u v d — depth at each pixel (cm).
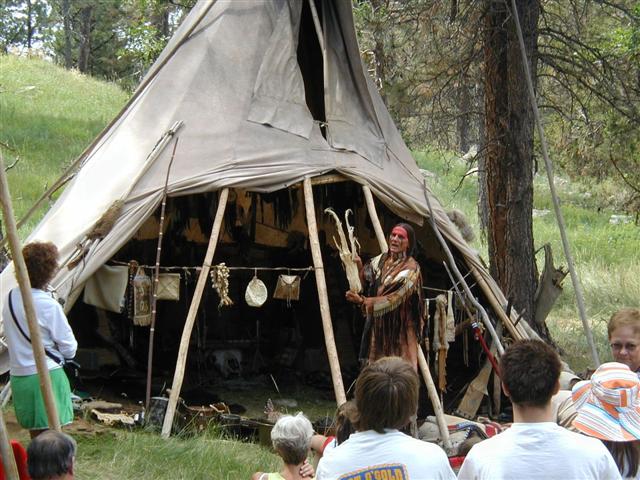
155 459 627
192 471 616
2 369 720
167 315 986
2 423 367
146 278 772
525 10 1034
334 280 1019
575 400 391
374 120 932
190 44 928
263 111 874
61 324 547
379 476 323
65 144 2136
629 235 2050
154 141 848
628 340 405
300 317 1020
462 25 1082
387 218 967
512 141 1047
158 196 789
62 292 739
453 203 2170
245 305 1016
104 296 764
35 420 543
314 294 1018
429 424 758
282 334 1020
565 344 1223
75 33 4097
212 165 820
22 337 541
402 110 1169
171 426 707
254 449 693
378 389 329
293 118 882
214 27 928
